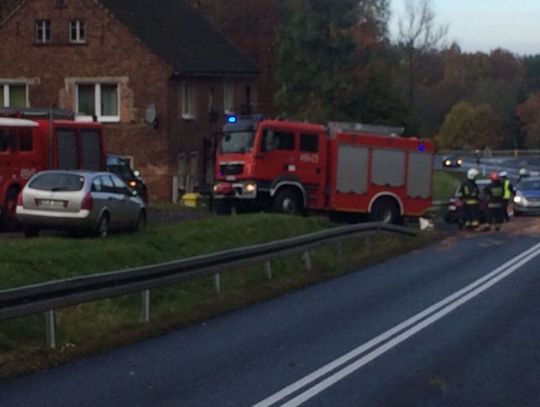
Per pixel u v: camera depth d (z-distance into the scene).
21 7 48.44
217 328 16.95
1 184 29.08
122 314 18.20
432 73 131.25
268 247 22.75
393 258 29.02
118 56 47.94
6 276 18.72
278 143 36.62
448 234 36.47
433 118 134.38
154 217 35.03
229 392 11.84
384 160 38.50
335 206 37.62
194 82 50.84
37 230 26.23
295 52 65.19
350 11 65.50
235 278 23.30
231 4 67.62
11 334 15.66
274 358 14.06
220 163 37.06
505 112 129.88
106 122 48.19
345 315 18.25
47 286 14.41
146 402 11.32
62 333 15.90
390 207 38.69
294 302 20.28
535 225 40.66
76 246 22.83
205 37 55.53
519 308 18.91
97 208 25.75
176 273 18.52
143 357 14.23
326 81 64.81
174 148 48.56
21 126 30.05
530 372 13.13
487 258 28.42
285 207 36.75
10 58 48.75
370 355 14.26
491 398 11.60
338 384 12.29
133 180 39.47
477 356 14.21
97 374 12.99
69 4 48.09
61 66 48.38
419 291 21.58
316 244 25.92
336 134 37.56
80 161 32.75
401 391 11.91
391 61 75.44
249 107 57.28
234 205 36.84
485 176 61.94
